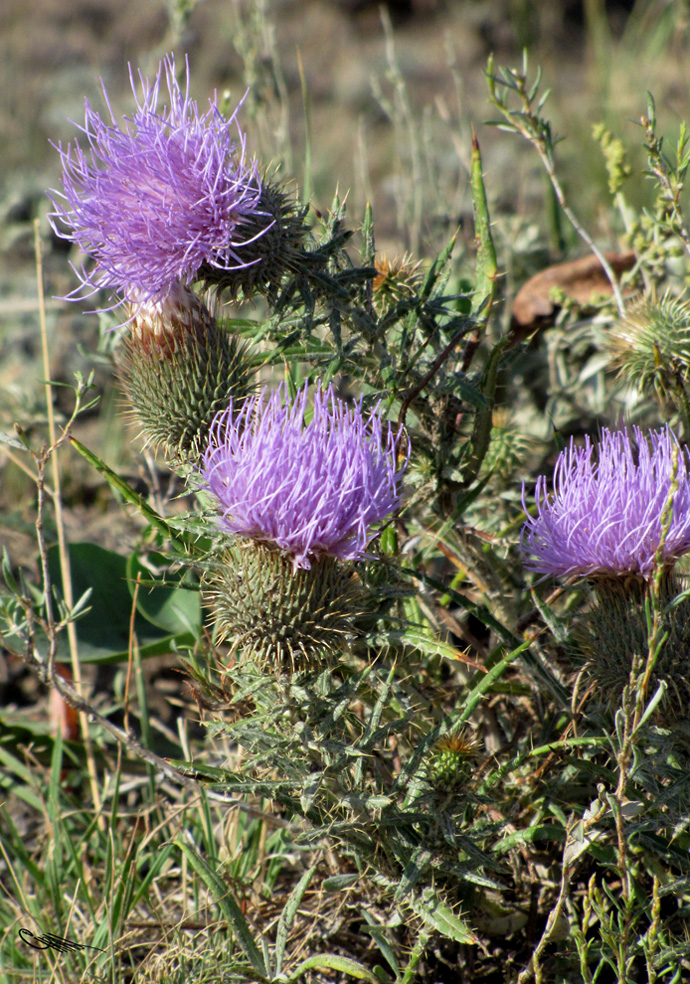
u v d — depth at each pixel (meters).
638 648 0.52
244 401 0.56
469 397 0.55
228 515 0.51
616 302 0.64
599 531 0.52
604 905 0.50
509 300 0.71
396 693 0.54
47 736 0.64
